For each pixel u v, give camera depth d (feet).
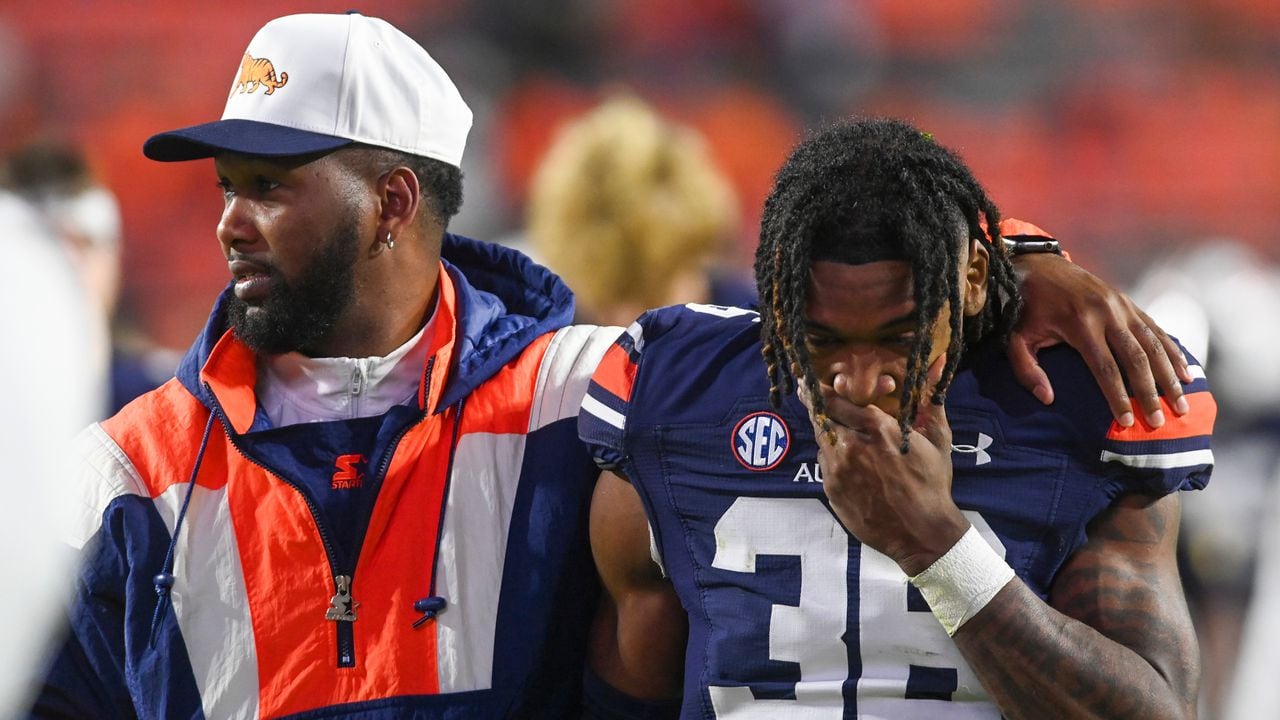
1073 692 19.13
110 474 22.39
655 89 119.75
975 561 19.22
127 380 44.04
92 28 119.65
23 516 10.64
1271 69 133.08
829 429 19.31
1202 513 50.47
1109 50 132.77
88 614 22.22
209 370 22.67
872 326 18.90
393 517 22.62
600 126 43.57
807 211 19.10
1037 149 127.75
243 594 22.15
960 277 19.65
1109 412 20.25
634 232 42.50
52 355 10.69
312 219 22.16
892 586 20.18
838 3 123.44
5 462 10.57
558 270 43.52
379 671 22.07
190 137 21.77
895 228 18.84
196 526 22.30
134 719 22.70
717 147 118.32
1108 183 127.03
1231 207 126.62
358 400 23.08
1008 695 19.38
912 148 19.86
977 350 21.01
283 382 23.35
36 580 10.85
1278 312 52.90
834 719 20.11
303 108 22.22
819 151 20.11
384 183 22.68
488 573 22.66
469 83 113.70
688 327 22.35
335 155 22.29
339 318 22.81
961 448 20.38
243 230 22.18
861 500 19.35
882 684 20.04
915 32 132.16
